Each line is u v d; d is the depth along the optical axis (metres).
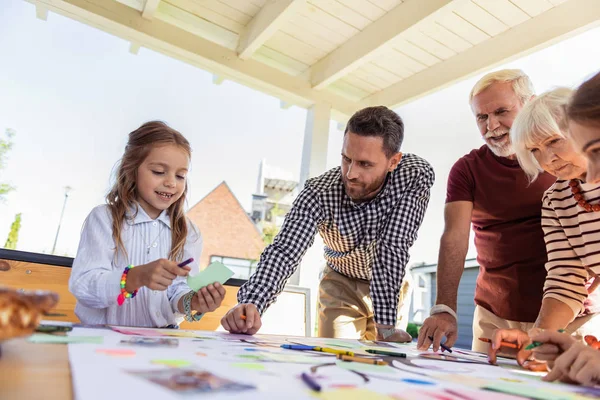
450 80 2.86
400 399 0.49
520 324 1.76
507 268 1.80
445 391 0.57
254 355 0.76
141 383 0.43
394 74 3.14
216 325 2.36
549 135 1.26
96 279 1.25
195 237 1.69
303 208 1.79
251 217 15.11
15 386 0.39
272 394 0.44
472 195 1.87
